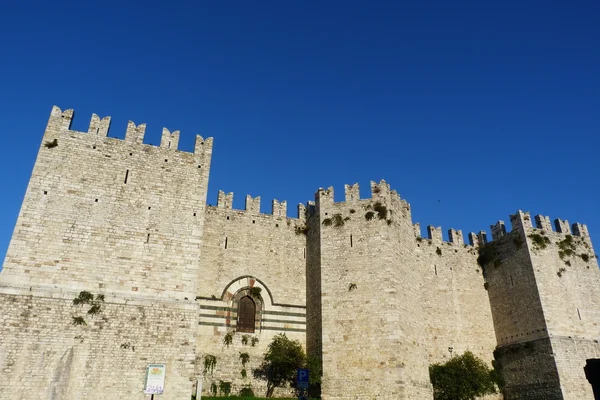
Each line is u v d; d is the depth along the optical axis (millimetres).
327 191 47938
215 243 46594
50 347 30312
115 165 37344
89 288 32844
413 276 45875
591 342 47156
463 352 49906
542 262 50031
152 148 39219
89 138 37531
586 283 50781
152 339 32656
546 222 52688
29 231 32969
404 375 38094
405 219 48094
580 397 43844
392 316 40125
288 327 45281
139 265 34719
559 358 44938
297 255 49094
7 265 31562
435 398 44625
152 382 29953
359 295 41875
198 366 40656
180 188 38531
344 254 44219
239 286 45562
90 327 31609
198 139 41219
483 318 52781
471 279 54438
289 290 47125
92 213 35062
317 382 40031
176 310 34094
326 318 42000
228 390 40656
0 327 29797
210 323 43000
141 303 33438
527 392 46531
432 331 49594
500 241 54312
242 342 43156
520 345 48531
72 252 33438
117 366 31203
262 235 48750
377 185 46500
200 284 44281
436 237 55188
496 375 48875
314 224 48656
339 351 40312
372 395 37781
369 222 44812
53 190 34812
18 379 29031
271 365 42781
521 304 49906
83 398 29766
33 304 31016
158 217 36781
